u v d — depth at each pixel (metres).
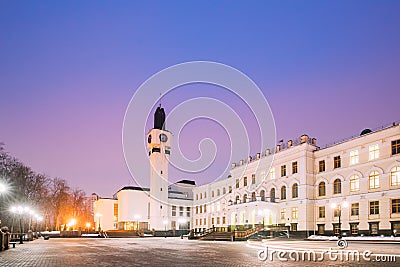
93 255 25.20
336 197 59.44
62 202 103.00
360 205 55.28
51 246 37.34
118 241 54.53
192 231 66.94
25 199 77.12
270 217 68.44
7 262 20.00
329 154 62.12
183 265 18.52
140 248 34.25
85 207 122.38
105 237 78.94
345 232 56.69
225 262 20.14
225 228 77.69
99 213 97.88
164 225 92.94
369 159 55.34
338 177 59.72
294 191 65.75
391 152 52.31
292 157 66.88
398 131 51.62
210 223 93.81
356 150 57.66
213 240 58.84
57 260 21.30
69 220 112.69
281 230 63.00
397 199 50.47
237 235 56.88
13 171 75.88
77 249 32.19
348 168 58.19
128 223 96.69
